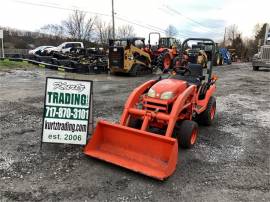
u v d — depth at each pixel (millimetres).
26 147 5809
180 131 6000
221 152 6090
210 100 7648
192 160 5613
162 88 5844
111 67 17688
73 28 48469
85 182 4637
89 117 5738
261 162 5707
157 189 4547
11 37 52406
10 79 14836
